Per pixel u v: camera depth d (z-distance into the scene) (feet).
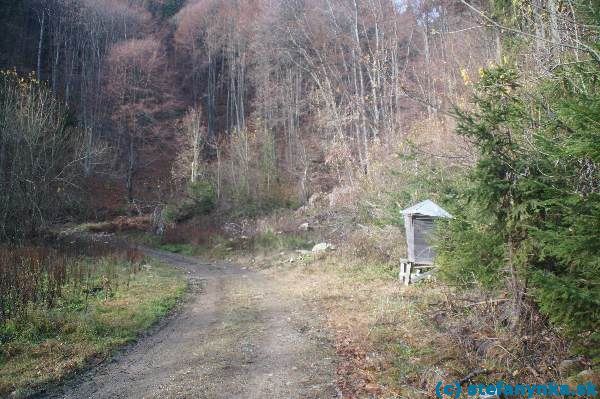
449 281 21.61
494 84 18.26
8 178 60.70
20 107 63.46
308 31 102.73
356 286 39.58
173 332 28.12
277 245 71.41
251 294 41.27
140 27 174.91
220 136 138.00
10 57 138.62
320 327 28.02
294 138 122.83
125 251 61.41
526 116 17.26
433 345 20.88
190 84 174.29
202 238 86.33
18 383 19.13
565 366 15.35
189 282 48.62
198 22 173.78
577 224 13.57
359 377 19.20
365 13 90.84
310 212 86.99
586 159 15.57
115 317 29.45
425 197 45.11
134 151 136.15
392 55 78.02
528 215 16.38
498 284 19.02
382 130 78.74
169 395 18.03
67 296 33.12
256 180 107.86
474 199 18.34
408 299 31.63
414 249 37.96
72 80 146.20
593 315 13.46
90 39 159.53
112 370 21.22
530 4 19.70
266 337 26.27
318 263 53.06
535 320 17.04
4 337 23.73
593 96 13.83
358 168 78.18
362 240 54.85
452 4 55.83
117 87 138.92
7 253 40.75
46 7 151.02
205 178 115.65
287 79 136.46
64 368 20.89
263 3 130.52
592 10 15.14
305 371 20.34
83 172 109.81
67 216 93.76
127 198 118.32
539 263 16.98
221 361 22.07
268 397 17.58
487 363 17.31
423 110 73.51
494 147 17.43
